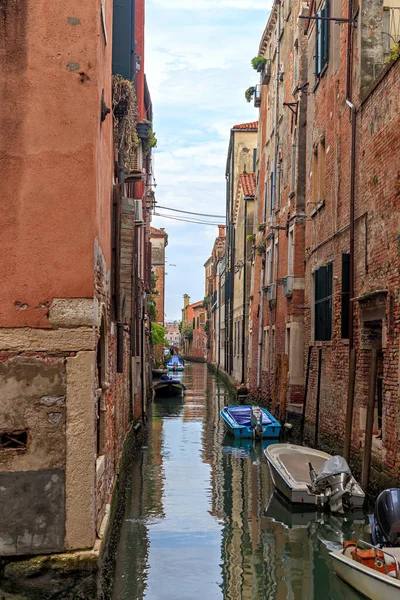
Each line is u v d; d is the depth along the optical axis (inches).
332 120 623.8
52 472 274.1
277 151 986.7
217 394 1508.4
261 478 588.1
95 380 288.7
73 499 273.9
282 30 982.4
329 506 447.5
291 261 847.7
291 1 916.0
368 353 503.8
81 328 278.8
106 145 358.9
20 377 275.4
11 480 272.4
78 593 268.8
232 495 522.0
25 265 277.9
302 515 456.1
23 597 268.1
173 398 1390.3
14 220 278.1
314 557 372.8
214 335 2477.9
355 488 441.4
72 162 281.0
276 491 514.9
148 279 1119.6
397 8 527.5
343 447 547.8
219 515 461.4
